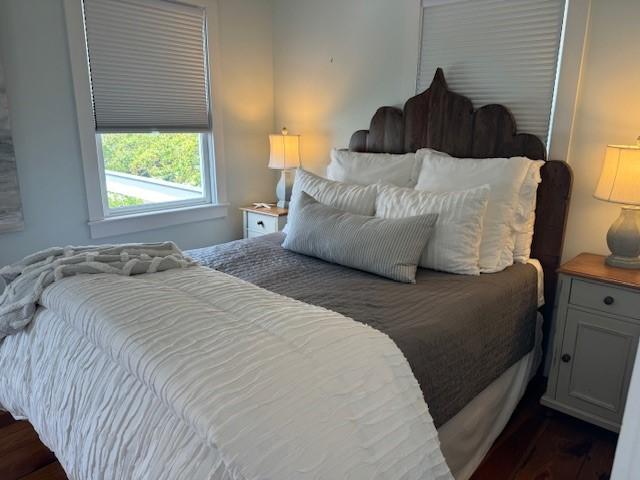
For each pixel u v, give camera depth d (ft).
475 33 8.23
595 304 6.37
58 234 8.87
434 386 4.65
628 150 6.10
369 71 9.95
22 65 7.97
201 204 11.23
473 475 5.90
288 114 11.86
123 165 9.85
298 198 8.00
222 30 10.69
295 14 11.09
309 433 3.12
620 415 6.38
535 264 7.54
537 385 7.89
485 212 6.96
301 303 4.91
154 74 9.75
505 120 7.91
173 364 3.57
